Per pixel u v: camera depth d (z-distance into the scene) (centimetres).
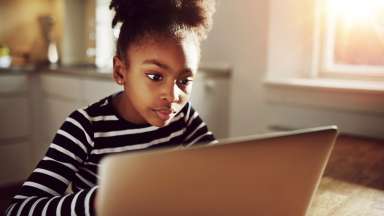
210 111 235
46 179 60
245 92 229
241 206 45
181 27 58
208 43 244
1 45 307
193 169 40
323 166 49
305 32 217
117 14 65
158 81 57
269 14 213
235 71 233
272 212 47
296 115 203
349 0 207
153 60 55
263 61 219
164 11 58
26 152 290
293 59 219
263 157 43
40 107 294
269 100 214
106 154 69
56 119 280
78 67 299
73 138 66
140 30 57
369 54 202
